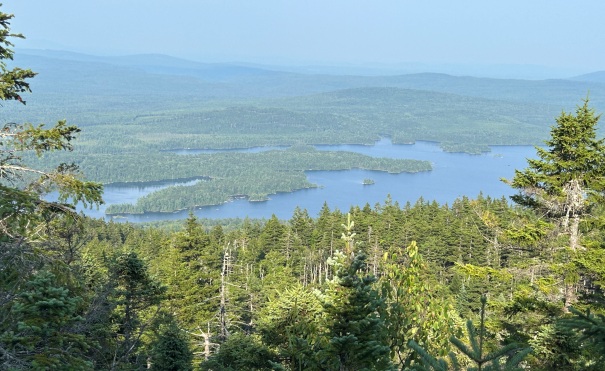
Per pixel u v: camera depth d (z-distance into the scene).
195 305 34.00
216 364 14.48
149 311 29.75
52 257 10.93
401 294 9.83
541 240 18.45
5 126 11.41
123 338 20.88
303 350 9.80
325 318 9.75
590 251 17.38
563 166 18.23
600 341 6.56
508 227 19.33
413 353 9.38
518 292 18.39
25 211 10.23
